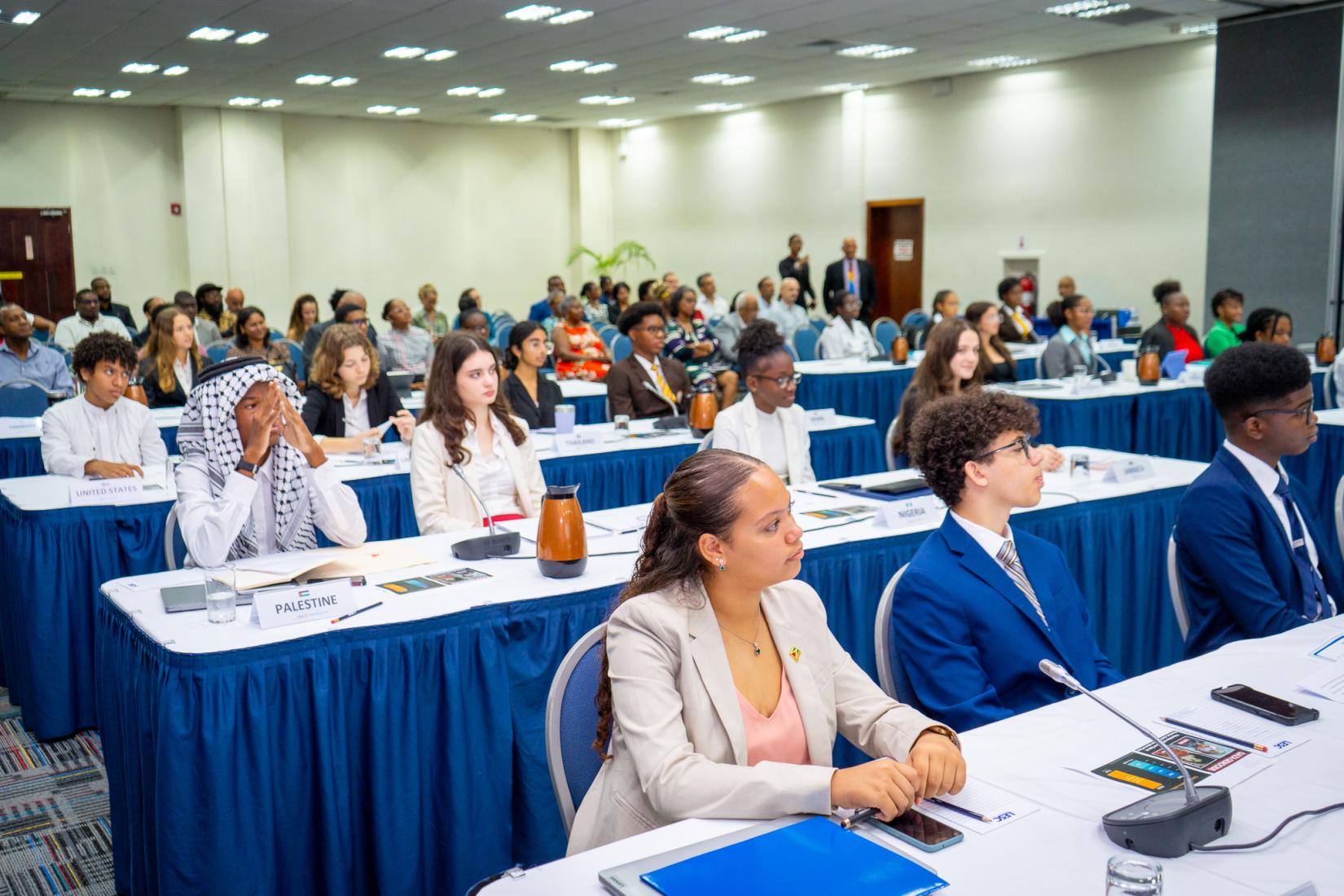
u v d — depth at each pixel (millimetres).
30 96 13617
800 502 3336
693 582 1603
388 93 13633
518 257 18000
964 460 2037
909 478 3627
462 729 2312
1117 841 1300
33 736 3545
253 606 2197
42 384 6707
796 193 15086
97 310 10508
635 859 1304
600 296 15031
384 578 2559
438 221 17250
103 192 14703
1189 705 1751
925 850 1293
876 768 1384
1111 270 11688
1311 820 1354
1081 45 10898
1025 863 1260
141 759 2182
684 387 5910
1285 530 2371
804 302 13938
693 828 1384
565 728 1669
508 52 10945
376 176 16656
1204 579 2398
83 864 2758
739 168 15891
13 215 14195
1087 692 1475
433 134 17047
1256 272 9711
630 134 17734
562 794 1652
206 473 2695
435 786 2322
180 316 6191
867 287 12891
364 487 4051
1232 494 2344
